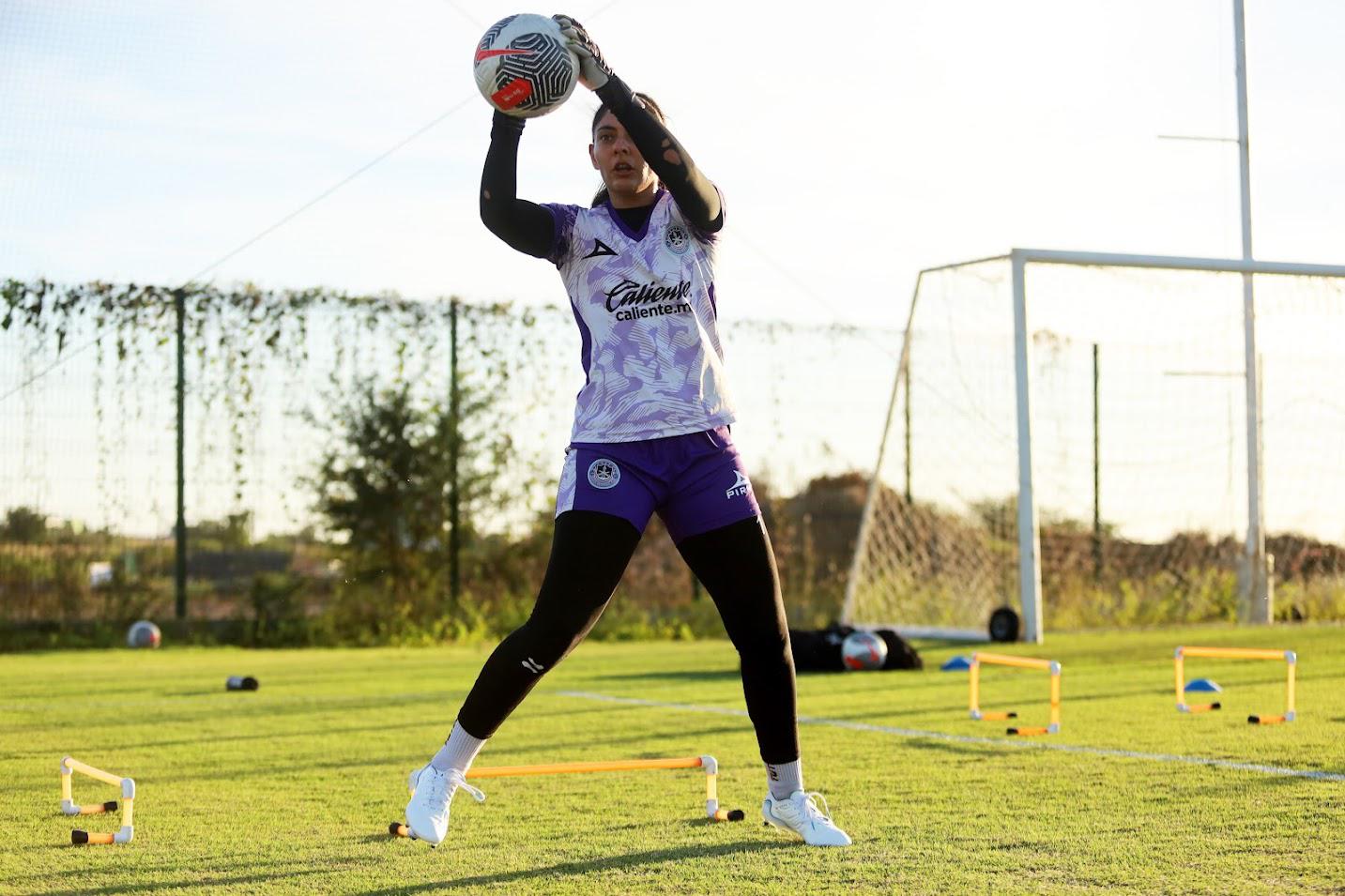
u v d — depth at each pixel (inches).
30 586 689.0
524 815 229.1
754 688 192.2
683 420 179.3
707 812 226.2
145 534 706.8
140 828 220.8
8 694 466.6
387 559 750.5
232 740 339.0
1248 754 291.6
